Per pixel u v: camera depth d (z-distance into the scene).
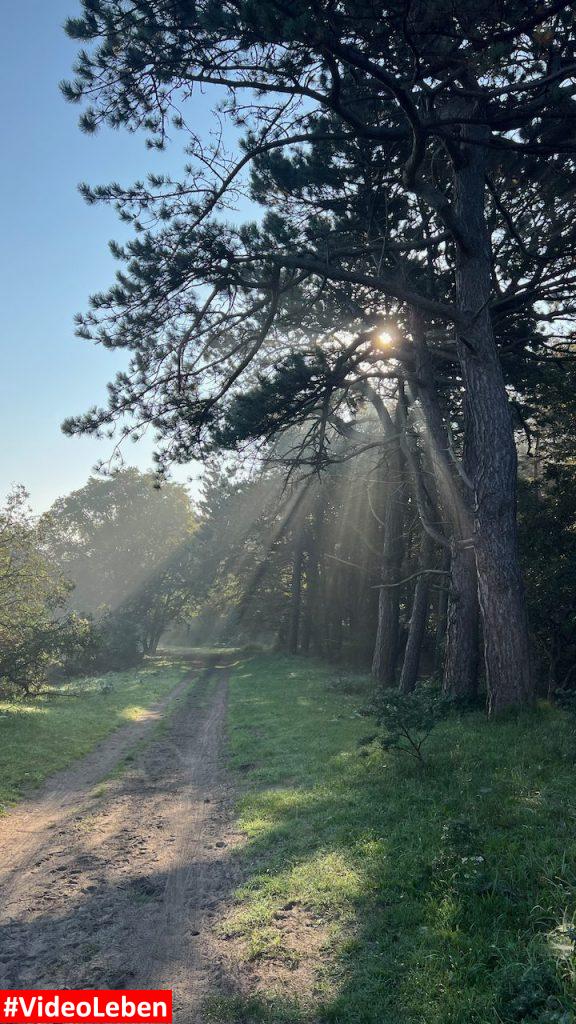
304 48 9.84
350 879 5.94
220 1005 4.35
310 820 8.05
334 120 12.95
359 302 16.64
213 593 69.56
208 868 7.10
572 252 14.35
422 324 16.14
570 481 21.70
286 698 23.22
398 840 6.68
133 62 10.20
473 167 13.66
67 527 69.00
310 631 52.47
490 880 5.26
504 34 8.48
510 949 4.29
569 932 4.09
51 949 5.34
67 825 9.04
